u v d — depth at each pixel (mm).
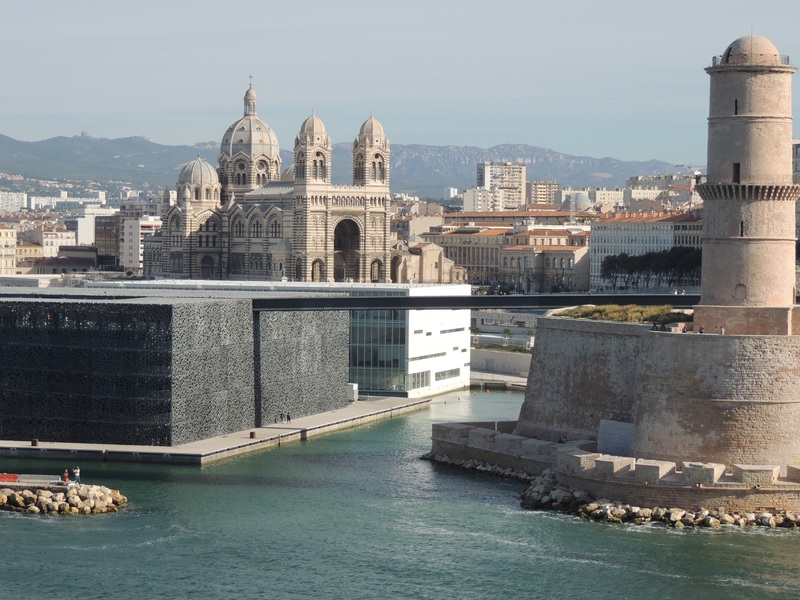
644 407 186875
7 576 162625
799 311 188125
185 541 176000
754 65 186625
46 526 182000
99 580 161750
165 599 156125
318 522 183625
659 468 179625
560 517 183750
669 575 161500
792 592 156750
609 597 156000
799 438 181250
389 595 157375
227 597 156875
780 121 187875
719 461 181125
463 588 159375
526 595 156875
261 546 174000
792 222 190125
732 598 154875
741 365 180625
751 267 187875
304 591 158750
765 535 173250
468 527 180375
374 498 195875
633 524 178875
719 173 189250
